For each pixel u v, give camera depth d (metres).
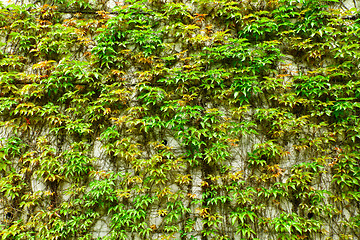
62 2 3.55
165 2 3.60
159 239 3.14
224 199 3.04
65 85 3.29
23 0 3.56
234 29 3.57
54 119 3.28
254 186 3.27
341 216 3.20
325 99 3.37
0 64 3.29
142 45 3.51
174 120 3.22
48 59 3.50
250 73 3.44
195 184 3.27
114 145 3.26
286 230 3.15
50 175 3.14
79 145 3.24
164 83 3.44
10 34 3.35
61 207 3.15
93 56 3.37
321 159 3.17
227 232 3.18
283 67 3.46
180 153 3.31
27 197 3.09
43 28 3.51
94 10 3.59
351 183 3.23
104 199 3.20
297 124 3.18
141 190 3.17
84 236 3.10
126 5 3.48
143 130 3.36
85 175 3.27
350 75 3.33
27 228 3.12
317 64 3.49
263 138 3.36
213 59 3.47
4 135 3.32
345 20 3.45
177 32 3.47
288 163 3.31
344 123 3.23
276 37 3.54
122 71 3.35
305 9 3.43
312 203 3.18
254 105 3.43
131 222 3.16
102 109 3.24
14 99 3.28
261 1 3.55
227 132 3.36
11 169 3.22
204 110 3.38
